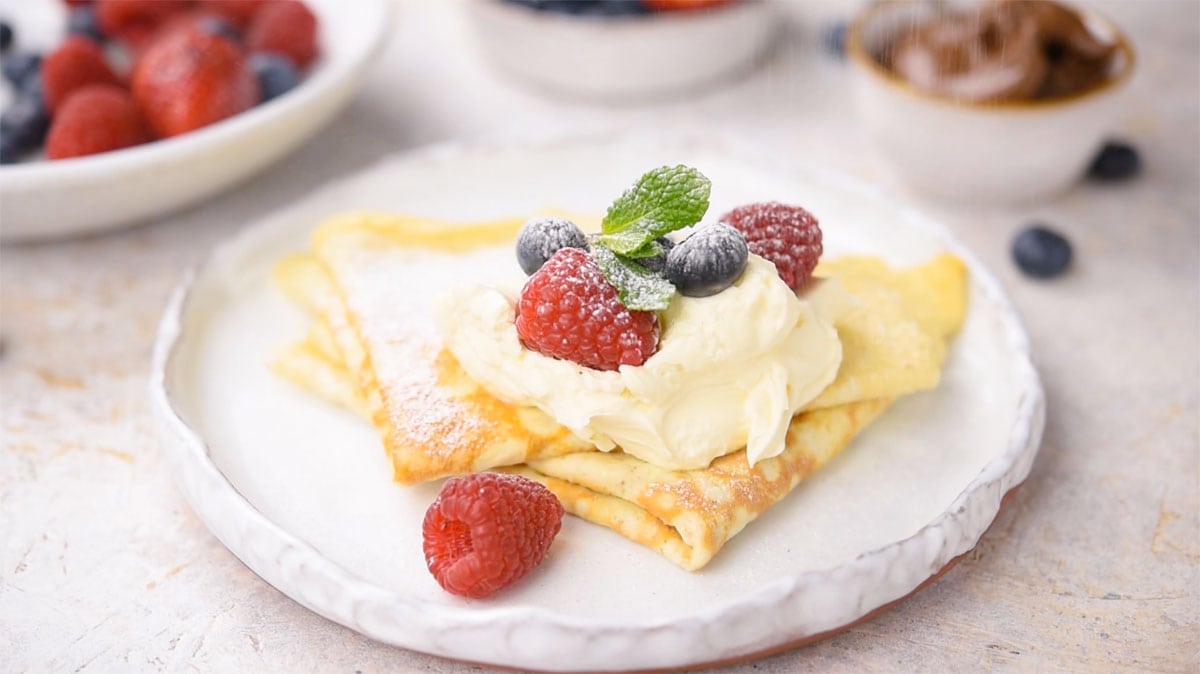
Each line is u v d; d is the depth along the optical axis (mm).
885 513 346
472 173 445
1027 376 366
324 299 390
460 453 341
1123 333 416
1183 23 554
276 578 328
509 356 342
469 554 321
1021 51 435
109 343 411
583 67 512
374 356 362
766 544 339
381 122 511
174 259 443
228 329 396
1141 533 355
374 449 363
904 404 375
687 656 312
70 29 516
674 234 363
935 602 339
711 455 343
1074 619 335
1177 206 467
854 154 495
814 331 354
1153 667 325
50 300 427
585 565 335
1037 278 436
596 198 442
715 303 338
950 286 394
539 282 333
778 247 354
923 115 444
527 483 331
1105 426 385
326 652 329
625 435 343
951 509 330
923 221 414
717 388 345
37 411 388
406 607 314
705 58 518
